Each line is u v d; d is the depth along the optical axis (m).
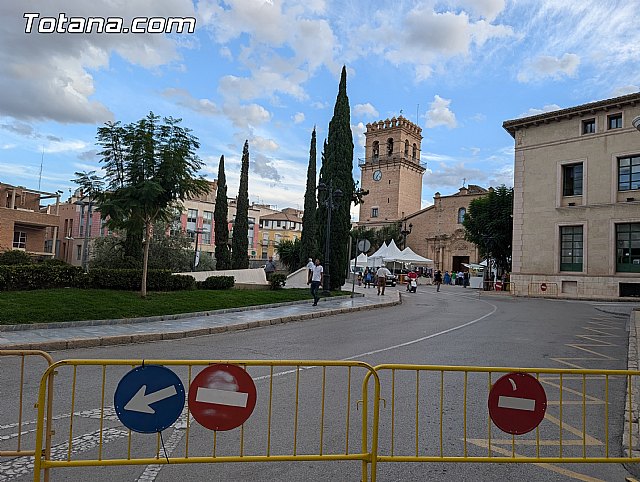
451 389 7.20
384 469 4.37
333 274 28.45
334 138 28.73
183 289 20.77
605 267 30.88
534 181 34.44
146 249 17.16
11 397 6.25
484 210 43.16
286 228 95.31
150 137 16.70
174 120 17.23
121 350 10.12
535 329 14.54
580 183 32.75
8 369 7.83
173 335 11.89
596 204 31.42
